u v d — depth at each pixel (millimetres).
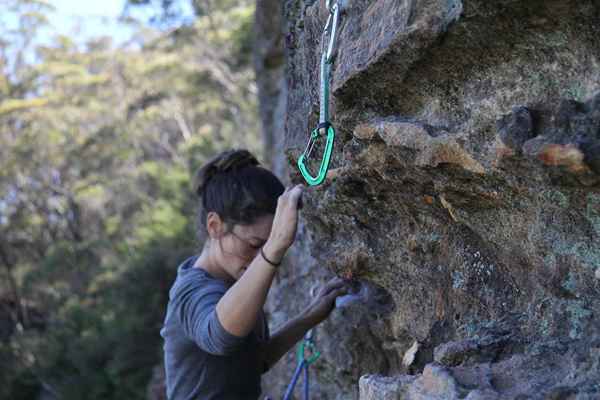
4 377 13219
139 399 10414
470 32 885
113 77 19656
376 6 1071
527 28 840
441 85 997
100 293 14078
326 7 1270
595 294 918
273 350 1629
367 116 1124
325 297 1682
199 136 15977
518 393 876
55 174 19016
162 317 11117
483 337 1053
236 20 15891
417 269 1317
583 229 896
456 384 937
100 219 18891
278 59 5141
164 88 18281
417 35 928
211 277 1411
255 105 15344
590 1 760
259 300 1214
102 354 11469
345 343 1865
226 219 1396
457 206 1065
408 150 1035
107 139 18844
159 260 11336
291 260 2689
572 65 835
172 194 13438
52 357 12703
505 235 1040
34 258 18766
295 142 1475
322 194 1397
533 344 983
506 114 892
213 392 1417
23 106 19656
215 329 1238
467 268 1187
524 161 863
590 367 859
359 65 1048
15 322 16844
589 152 760
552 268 963
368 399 1100
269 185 1396
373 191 1245
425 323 1326
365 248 1395
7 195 18828
